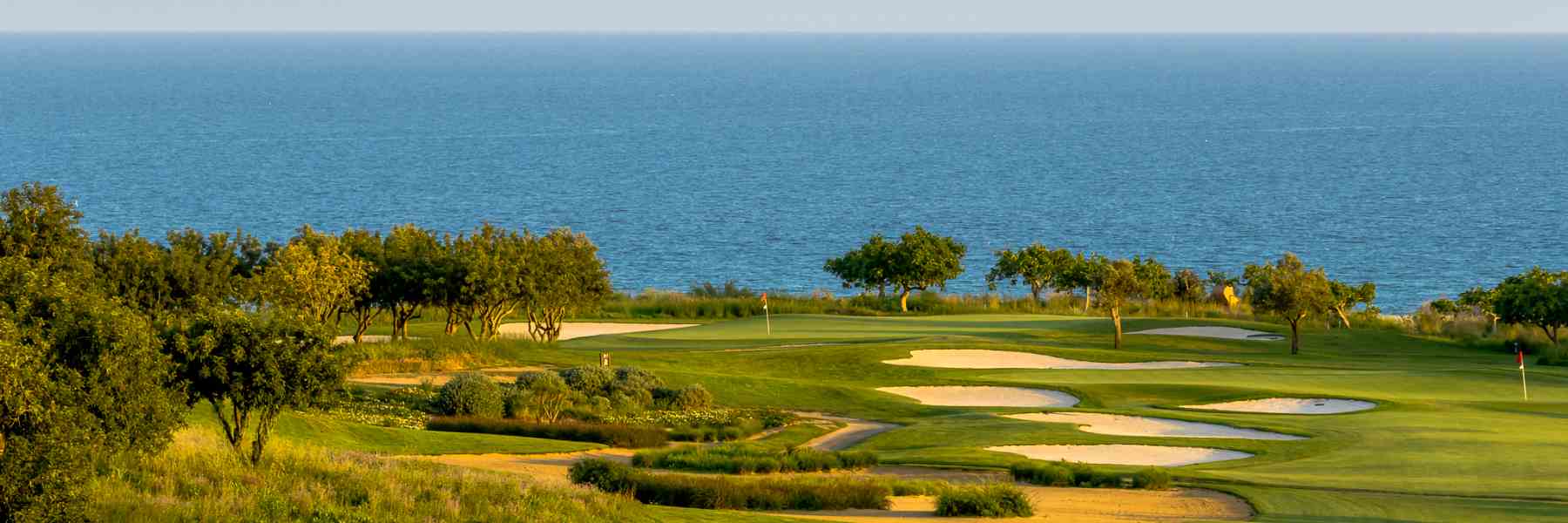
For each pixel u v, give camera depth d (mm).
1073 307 81938
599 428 38688
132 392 21391
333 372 26531
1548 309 59875
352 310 54938
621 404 43344
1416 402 44406
